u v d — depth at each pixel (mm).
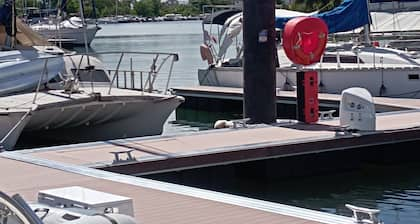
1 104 14523
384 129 12820
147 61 39375
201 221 7230
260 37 13703
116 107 14977
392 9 23422
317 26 13570
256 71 13781
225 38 23656
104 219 4836
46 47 18031
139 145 11945
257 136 12500
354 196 11039
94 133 15766
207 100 22250
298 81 13906
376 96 19750
